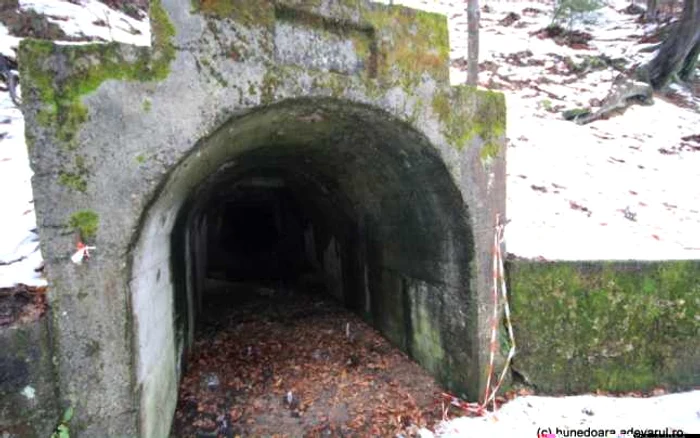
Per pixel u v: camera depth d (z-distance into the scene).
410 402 4.70
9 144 4.81
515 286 4.57
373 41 3.64
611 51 15.13
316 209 8.40
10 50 6.12
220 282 10.38
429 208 4.71
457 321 4.62
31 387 2.61
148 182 2.86
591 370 4.71
